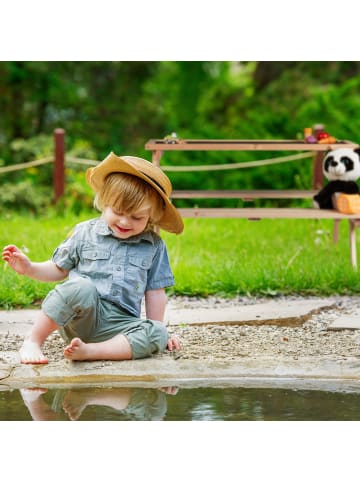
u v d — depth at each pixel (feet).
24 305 24.98
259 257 30.71
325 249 32.89
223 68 72.33
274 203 45.78
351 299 26.27
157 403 16.66
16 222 40.24
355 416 15.93
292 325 23.21
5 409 16.20
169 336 20.67
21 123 60.70
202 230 37.27
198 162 46.78
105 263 20.22
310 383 18.17
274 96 68.33
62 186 43.32
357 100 51.26
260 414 16.02
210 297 26.48
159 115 70.44
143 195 19.86
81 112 64.18
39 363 19.16
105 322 19.89
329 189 30.81
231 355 20.08
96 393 17.35
